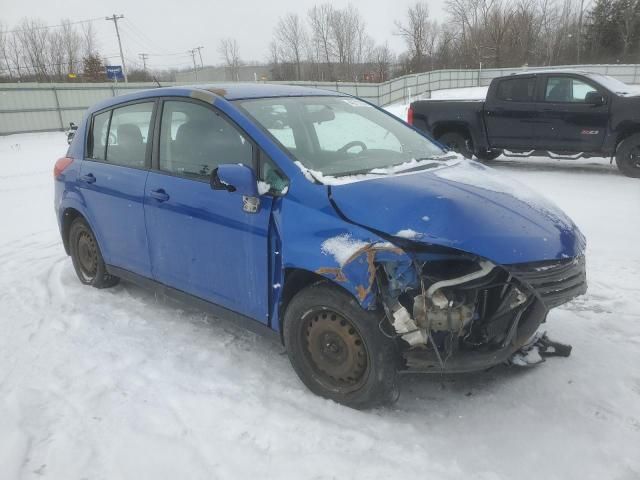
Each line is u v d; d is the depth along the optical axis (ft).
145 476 8.24
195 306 12.39
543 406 9.70
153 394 10.39
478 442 8.84
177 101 12.46
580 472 8.09
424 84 129.59
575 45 189.57
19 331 13.34
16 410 9.95
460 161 12.10
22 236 23.39
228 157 11.11
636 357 11.19
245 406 9.91
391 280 8.76
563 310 13.52
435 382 10.62
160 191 12.34
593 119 30.01
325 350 9.86
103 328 13.35
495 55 191.31
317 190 9.64
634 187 27.04
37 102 92.22
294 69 212.02
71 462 8.55
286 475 8.16
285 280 9.99
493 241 8.62
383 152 12.00
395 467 8.24
